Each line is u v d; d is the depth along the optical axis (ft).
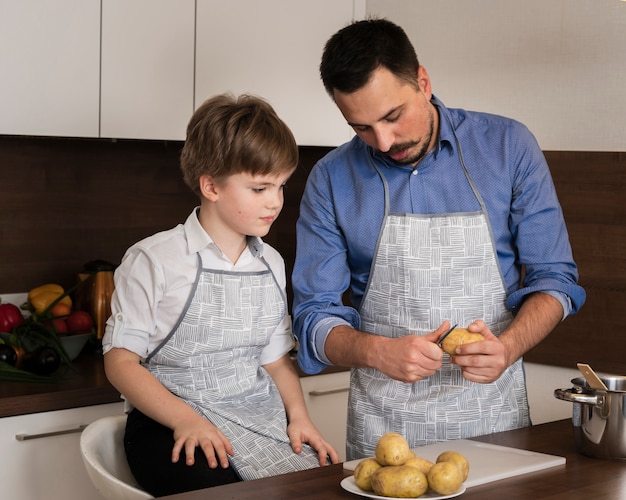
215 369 5.83
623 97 7.78
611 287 7.95
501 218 5.96
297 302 6.25
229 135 5.47
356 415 6.18
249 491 4.46
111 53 7.98
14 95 7.54
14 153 9.00
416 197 5.99
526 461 4.92
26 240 9.12
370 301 6.16
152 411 5.49
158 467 5.38
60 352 8.00
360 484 4.42
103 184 9.55
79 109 7.86
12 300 9.05
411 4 9.30
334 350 5.74
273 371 6.26
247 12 8.70
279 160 5.53
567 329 8.23
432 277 5.96
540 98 8.33
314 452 5.81
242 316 5.88
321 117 9.30
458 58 8.93
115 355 5.66
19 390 7.32
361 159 6.16
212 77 8.55
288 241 10.71
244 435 5.62
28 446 7.20
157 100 8.26
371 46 5.27
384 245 6.03
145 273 5.69
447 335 5.20
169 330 5.76
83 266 9.46
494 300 6.00
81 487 7.48
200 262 5.78
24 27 7.54
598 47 7.91
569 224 8.20
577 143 8.12
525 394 6.16
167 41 8.26
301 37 9.08
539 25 8.29
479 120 6.08
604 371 8.00
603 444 5.05
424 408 5.91
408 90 5.41
